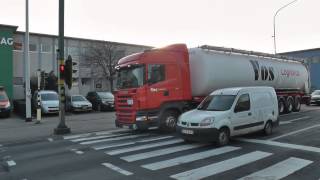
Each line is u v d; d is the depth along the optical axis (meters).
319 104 32.19
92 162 9.60
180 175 7.94
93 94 35.00
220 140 11.50
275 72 21.70
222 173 8.05
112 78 47.91
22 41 41.25
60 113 16.70
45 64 43.56
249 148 11.05
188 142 12.47
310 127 15.46
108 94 34.53
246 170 8.29
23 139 15.27
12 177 8.24
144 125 14.67
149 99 14.82
